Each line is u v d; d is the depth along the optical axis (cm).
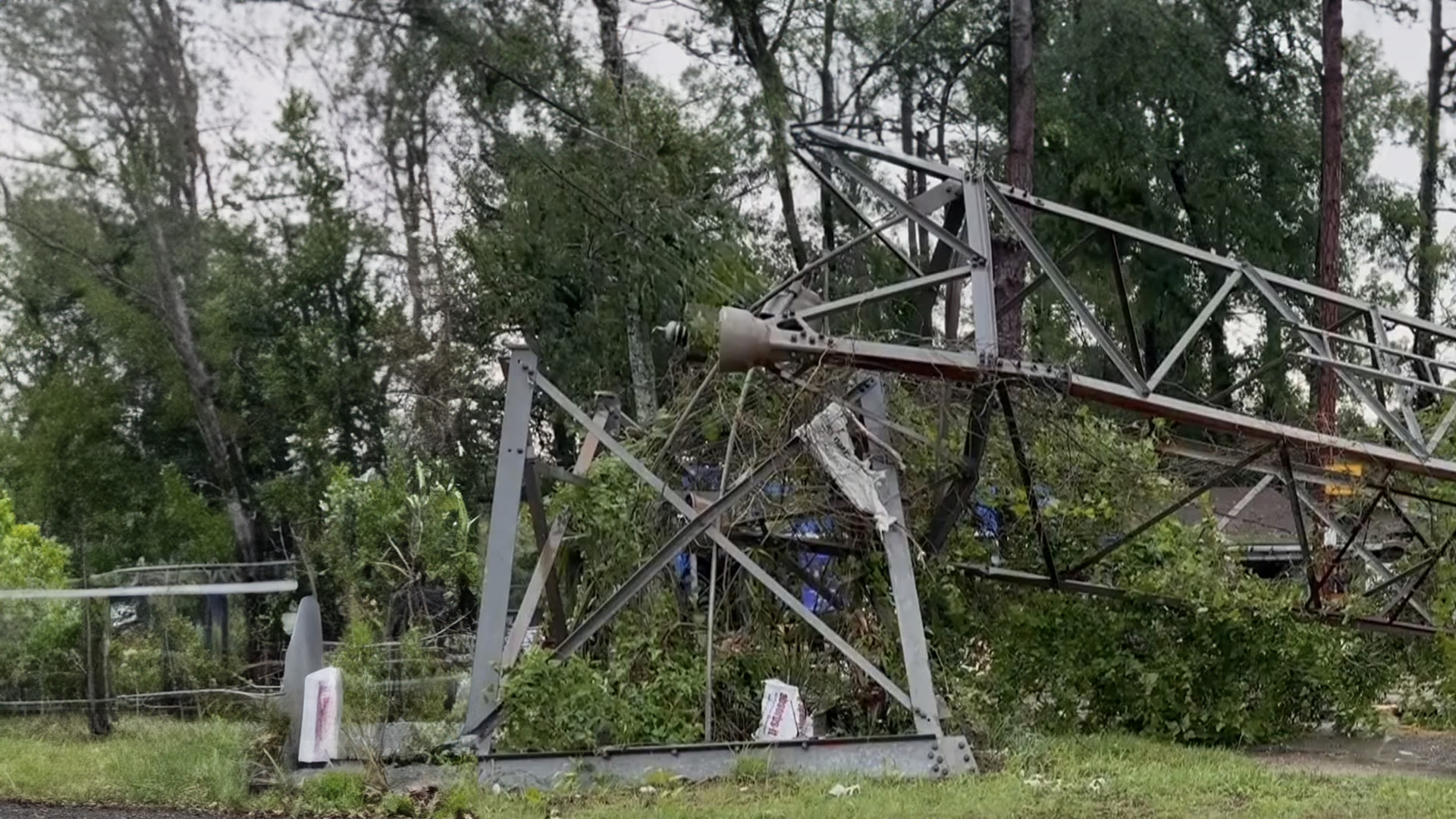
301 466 2756
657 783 813
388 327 2703
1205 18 3136
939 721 859
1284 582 1156
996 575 1062
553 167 2092
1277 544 1499
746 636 984
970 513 1093
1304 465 1145
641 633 955
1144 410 941
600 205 2100
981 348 890
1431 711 1213
